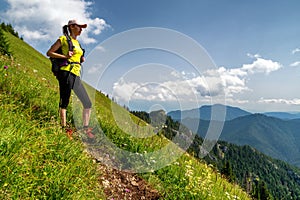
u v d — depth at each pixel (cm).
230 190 952
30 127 462
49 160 429
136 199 566
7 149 372
